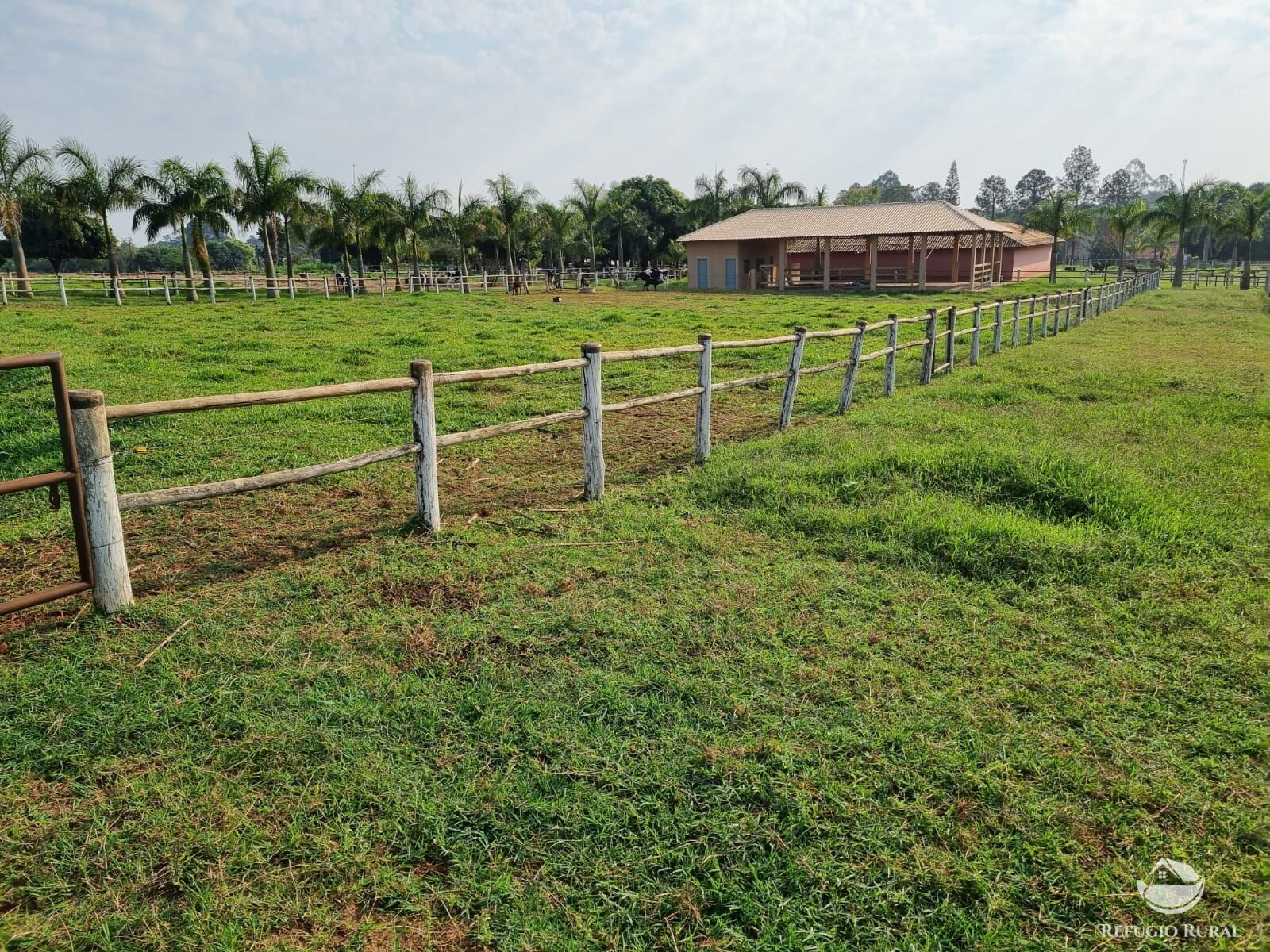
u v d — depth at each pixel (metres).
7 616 3.72
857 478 5.67
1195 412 8.30
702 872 2.33
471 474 6.34
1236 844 2.41
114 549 3.71
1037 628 3.66
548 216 42.28
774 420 8.49
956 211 39.28
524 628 3.65
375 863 2.36
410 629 3.64
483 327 17.91
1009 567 4.26
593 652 3.45
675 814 2.53
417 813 2.52
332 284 42.81
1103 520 4.88
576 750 2.81
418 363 4.64
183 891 2.26
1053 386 9.89
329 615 3.78
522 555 4.51
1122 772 2.71
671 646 3.50
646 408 9.33
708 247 42.03
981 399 9.02
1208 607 3.83
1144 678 3.24
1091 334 17.19
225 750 2.81
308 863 2.35
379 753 2.80
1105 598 3.93
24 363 3.31
